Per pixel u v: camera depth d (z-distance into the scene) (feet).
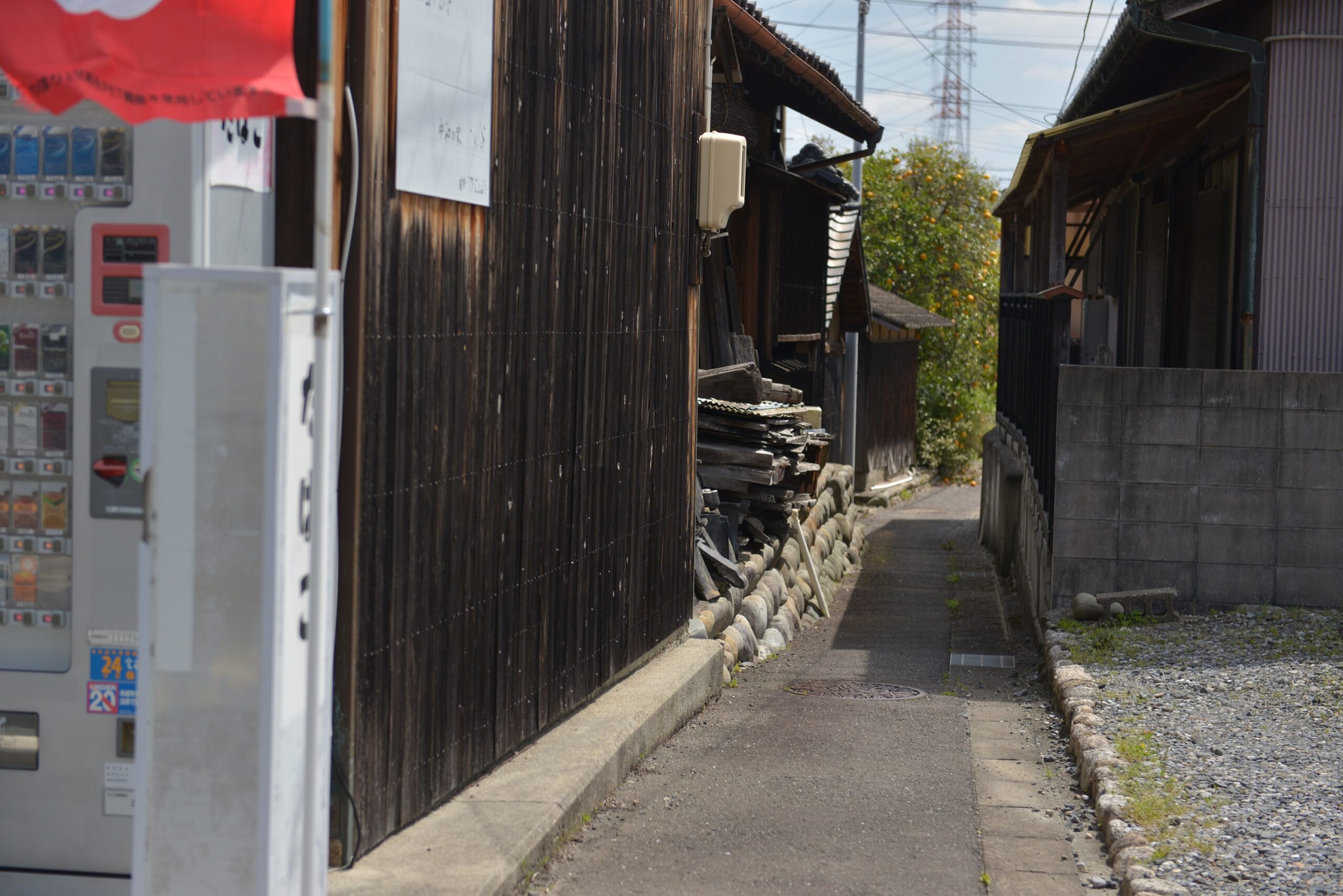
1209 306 39.52
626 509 22.04
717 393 35.32
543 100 17.31
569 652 19.30
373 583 12.78
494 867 12.89
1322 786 17.24
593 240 19.70
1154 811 16.02
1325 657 24.70
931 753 21.08
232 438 9.70
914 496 86.48
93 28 9.70
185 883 9.93
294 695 10.17
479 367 15.46
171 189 11.49
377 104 12.51
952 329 99.60
